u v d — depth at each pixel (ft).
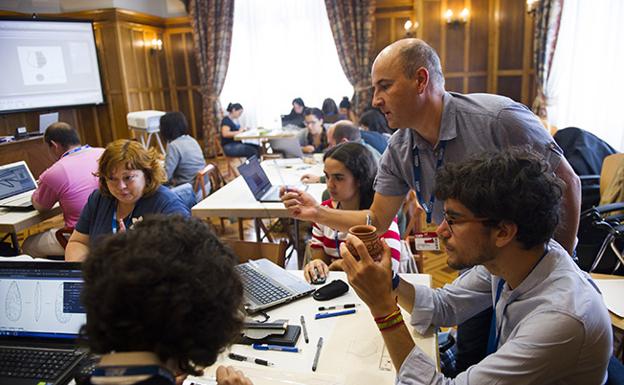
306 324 4.33
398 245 5.71
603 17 14.65
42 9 22.63
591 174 11.25
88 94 23.09
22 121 20.97
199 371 1.87
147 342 1.71
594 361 2.96
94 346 1.76
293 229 12.12
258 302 4.62
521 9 21.27
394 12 23.85
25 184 10.96
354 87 24.53
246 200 9.84
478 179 2.99
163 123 13.62
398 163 5.34
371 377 3.47
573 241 4.75
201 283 1.77
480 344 5.24
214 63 25.96
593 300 3.00
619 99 13.99
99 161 6.60
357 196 6.66
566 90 16.89
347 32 24.08
